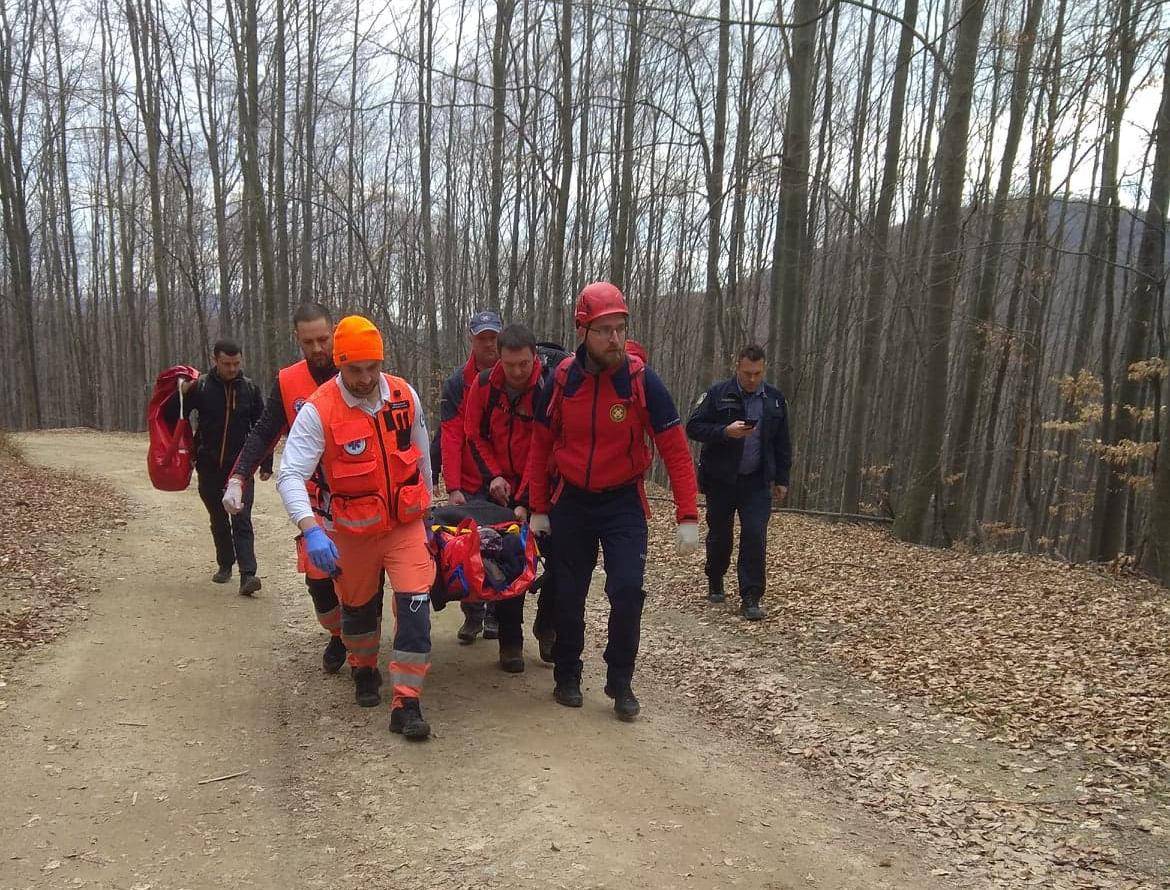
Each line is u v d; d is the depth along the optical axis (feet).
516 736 12.51
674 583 23.91
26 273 90.94
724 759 12.68
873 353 55.67
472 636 17.46
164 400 19.95
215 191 82.84
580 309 12.75
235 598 20.04
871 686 15.76
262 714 13.37
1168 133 33.24
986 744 13.06
